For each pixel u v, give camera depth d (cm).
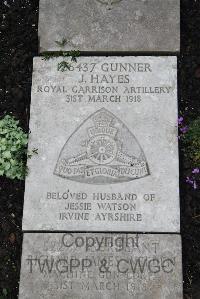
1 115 168
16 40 176
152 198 151
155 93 159
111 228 150
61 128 158
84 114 158
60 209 152
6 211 162
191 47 172
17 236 159
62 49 164
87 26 165
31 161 155
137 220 150
